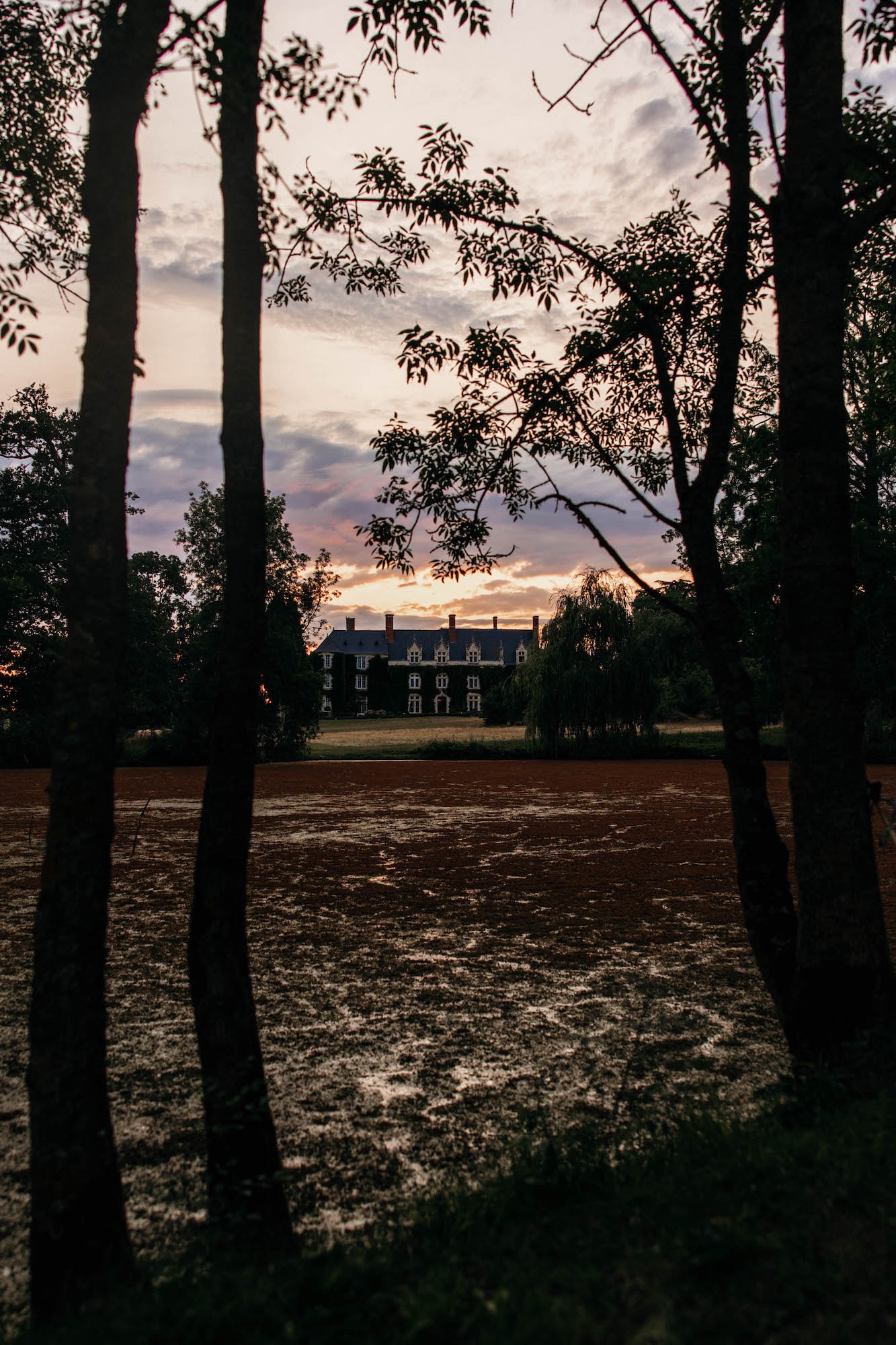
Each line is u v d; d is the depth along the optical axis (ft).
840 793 13.46
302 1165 13.62
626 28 15.15
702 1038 18.75
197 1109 15.94
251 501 12.56
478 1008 21.15
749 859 15.46
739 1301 7.00
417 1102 15.93
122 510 11.19
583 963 24.81
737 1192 9.03
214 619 131.64
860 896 13.34
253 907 32.53
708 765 110.32
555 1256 8.29
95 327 11.13
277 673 126.52
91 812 10.62
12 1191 13.35
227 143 12.74
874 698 103.14
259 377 12.82
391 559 19.63
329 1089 16.60
